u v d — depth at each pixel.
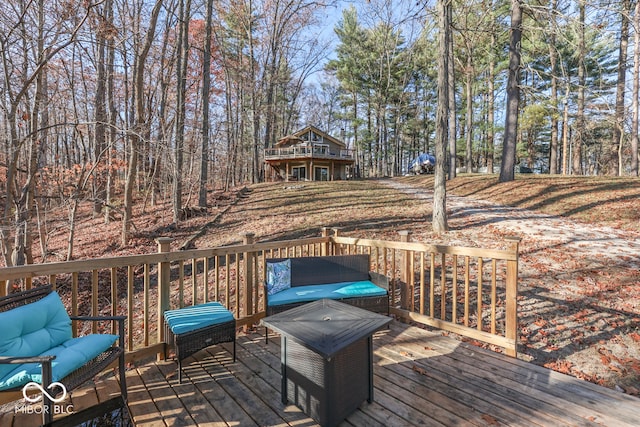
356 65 27.89
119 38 8.07
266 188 19.03
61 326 2.43
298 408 2.38
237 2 19.61
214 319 2.95
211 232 10.48
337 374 2.16
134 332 5.55
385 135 33.56
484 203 12.37
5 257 7.22
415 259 6.75
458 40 15.04
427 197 14.12
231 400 2.49
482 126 25.75
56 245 10.45
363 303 3.73
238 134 23.62
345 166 28.31
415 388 2.60
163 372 2.89
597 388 2.55
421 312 3.88
